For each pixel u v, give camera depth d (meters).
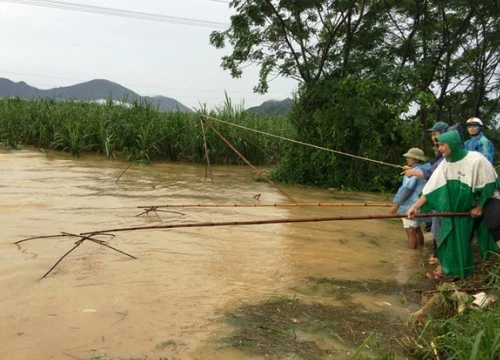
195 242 6.25
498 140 20.22
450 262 5.25
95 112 17.38
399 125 13.30
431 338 3.86
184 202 9.05
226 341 3.61
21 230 6.17
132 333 3.61
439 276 5.54
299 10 13.59
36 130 16.03
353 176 13.55
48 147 15.98
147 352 3.36
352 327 4.04
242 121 18.20
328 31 14.86
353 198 11.66
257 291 4.70
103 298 4.20
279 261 5.74
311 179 13.89
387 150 13.68
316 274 5.36
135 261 5.28
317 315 4.23
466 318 4.09
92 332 3.58
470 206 5.16
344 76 14.04
